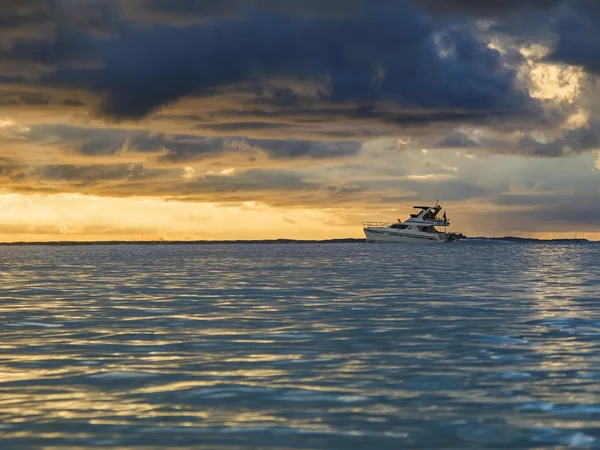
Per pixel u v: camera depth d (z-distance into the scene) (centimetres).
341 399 1020
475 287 3073
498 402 995
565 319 1897
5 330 1744
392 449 805
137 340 1569
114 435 858
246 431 870
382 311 2114
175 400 1020
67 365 1281
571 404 980
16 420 920
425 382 1124
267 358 1340
